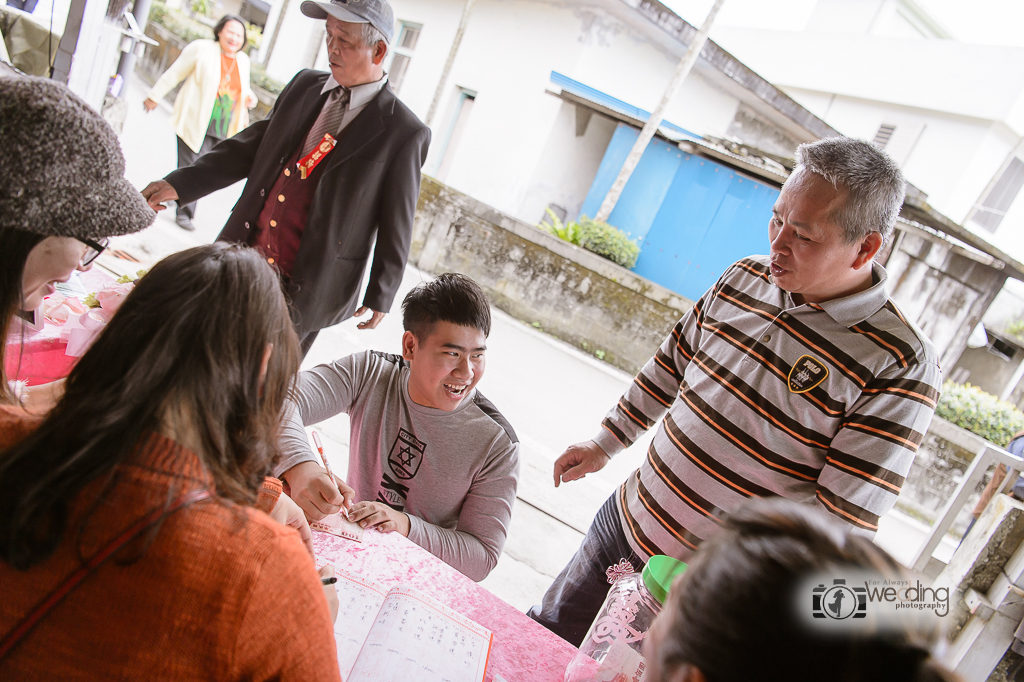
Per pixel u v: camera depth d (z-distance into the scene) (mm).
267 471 778
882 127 13758
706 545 610
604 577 1850
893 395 1476
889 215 1447
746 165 8461
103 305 1513
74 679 573
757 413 1604
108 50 2949
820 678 492
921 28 16000
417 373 1606
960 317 9469
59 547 572
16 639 573
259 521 626
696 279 9102
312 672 620
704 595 552
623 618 1025
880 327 1520
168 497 581
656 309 7391
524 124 9898
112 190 863
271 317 686
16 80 806
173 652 575
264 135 2455
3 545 565
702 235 9039
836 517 1499
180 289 625
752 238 8742
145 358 598
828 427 1552
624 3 8773
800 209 1454
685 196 9125
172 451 605
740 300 1740
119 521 575
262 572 591
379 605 1121
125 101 3633
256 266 688
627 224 9469
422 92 11516
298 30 13961
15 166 773
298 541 651
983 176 12672
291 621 604
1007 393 10273
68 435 580
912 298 9234
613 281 7520
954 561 2543
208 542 582
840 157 1434
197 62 4879
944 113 12922
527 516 3355
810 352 1560
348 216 2391
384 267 2484
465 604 1242
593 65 9633
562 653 1185
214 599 576
